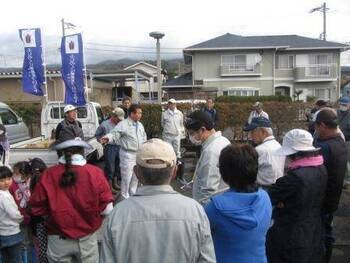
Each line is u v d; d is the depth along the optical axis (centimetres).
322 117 370
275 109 1580
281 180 300
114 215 201
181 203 203
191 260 198
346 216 612
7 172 395
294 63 3562
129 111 694
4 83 2733
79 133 736
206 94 3034
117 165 816
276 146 355
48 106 1153
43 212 331
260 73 3475
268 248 306
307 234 295
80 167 331
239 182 238
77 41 1016
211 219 233
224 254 232
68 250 330
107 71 2783
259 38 3700
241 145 248
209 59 3503
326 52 3528
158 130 1548
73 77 1026
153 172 202
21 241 410
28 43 1049
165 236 195
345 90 1455
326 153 357
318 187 297
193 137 336
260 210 233
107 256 197
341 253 484
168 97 3139
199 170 326
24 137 1292
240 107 1569
